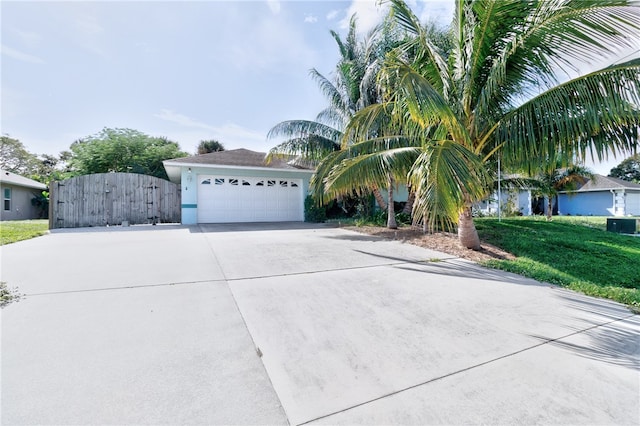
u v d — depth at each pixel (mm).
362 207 13789
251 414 1695
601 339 2684
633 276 5461
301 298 3605
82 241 7590
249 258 5680
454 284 4312
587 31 4398
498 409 1768
